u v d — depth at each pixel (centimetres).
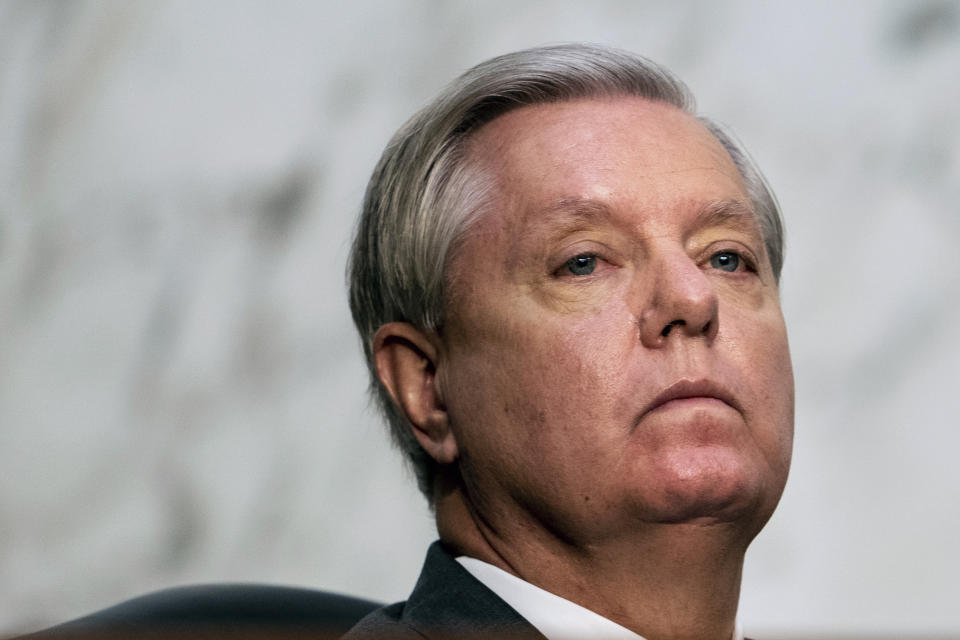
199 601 392
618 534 399
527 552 417
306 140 927
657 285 398
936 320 899
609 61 448
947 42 927
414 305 440
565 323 402
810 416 901
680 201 413
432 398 442
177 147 924
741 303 416
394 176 450
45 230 912
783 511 892
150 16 929
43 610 883
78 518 894
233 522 897
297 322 916
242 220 922
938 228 907
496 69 445
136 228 919
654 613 409
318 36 940
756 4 936
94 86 922
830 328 905
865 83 926
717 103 926
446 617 407
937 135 916
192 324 912
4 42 920
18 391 899
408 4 940
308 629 396
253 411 909
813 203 916
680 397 392
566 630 405
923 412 896
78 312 910
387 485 902
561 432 398
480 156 430
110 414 904
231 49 935
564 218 409
